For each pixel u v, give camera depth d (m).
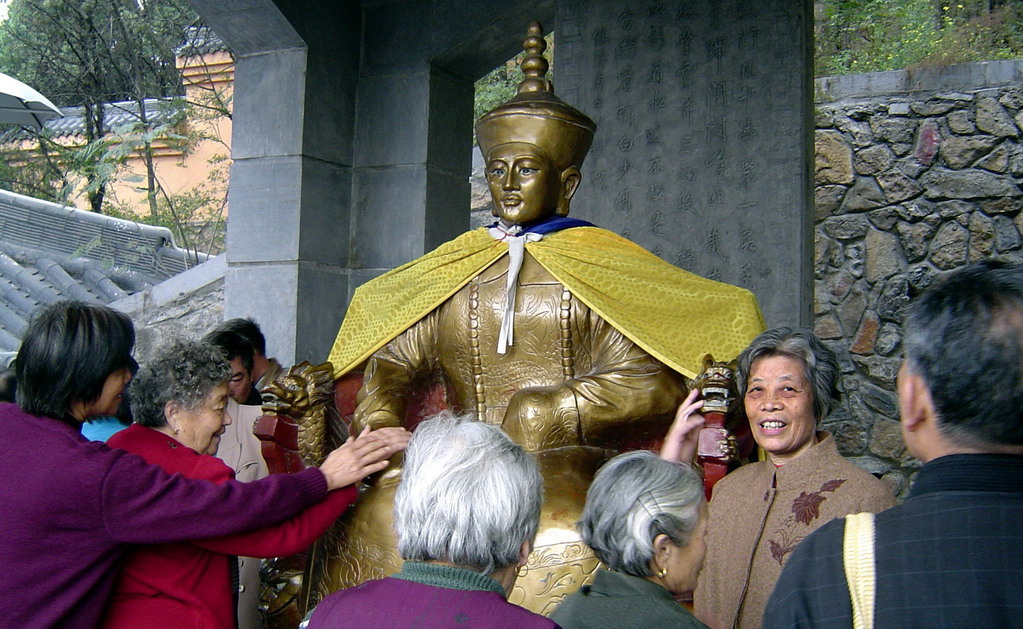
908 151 6.57
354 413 3.62
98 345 2.52
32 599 2.31
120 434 2.71
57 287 8.95
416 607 1.80
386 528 3.11
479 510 1.86
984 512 1.45
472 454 1.93
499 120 3.62
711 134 5.02
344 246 5.79
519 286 3.56
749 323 3.46
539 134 3.58
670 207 5.06
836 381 2.74
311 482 2.74
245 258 5.56
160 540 2.43
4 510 2.33
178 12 11.20
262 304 5.50
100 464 2.39
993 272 1.54
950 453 1.52
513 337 3.55
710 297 3.48
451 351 3.66
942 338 1.51
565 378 3.51
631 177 5.14
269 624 3.42
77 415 2.56
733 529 2.64
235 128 5.62
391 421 3.51
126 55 11.21
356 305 3.96
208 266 8.20
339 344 3.92
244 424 3.87
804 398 2.64
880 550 1.50
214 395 2.85
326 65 5.63
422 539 1.88
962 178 6.43
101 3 11.31
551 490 3.11
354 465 2.87
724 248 4.95
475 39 5.70
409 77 5.76
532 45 3.73
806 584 1.55
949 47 8.12
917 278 6.44
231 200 5.62
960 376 1.48
